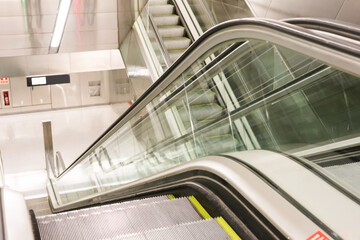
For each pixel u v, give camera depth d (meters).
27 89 11.41
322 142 3.88
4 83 11.17
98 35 9.85
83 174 8.52
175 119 5.21
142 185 3.90
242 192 2.32
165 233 2.27
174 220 2.63
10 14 8.82
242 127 4.14
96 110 11.88
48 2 8.87
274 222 2.04
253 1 6.79
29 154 9.99
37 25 9.16
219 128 4.51
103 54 11.54
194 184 2.86
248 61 4.62
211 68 4.29
